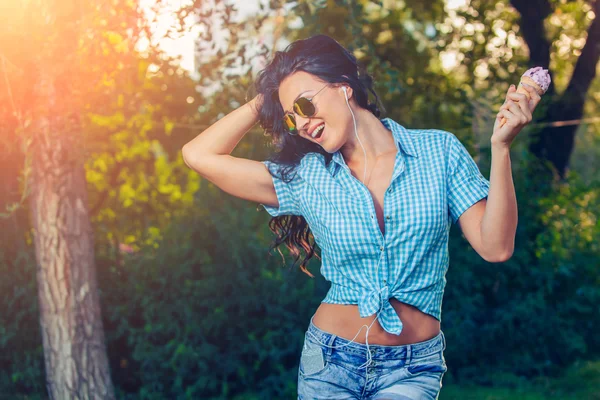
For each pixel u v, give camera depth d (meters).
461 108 6.53
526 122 1.78
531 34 6.90
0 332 5.62
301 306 5.66
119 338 5.73
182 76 5.32
